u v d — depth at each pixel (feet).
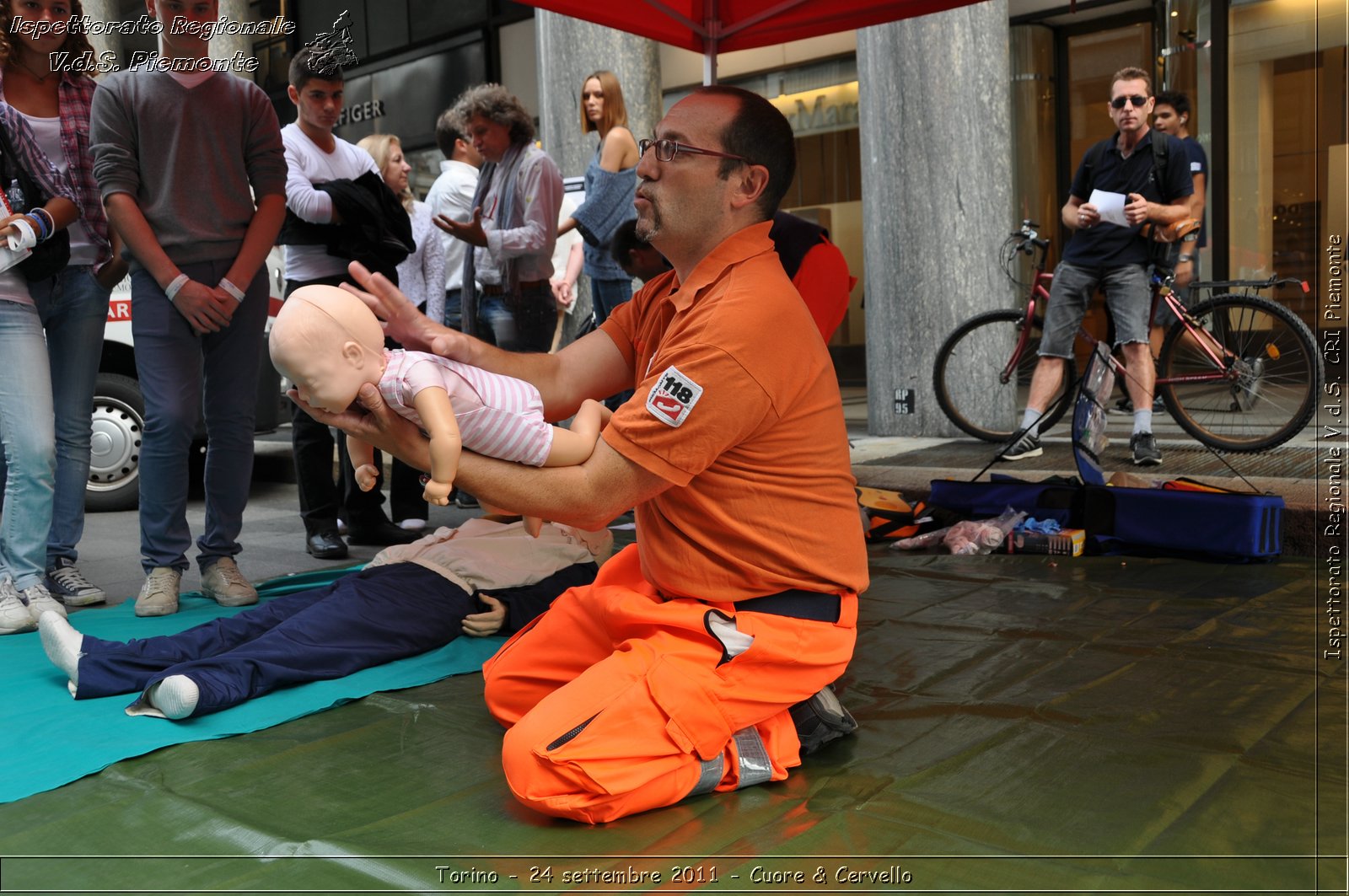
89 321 14.26
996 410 24.17
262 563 16.70
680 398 7.48
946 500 17.22
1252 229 29.30
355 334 7.38
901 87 24.68
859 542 8.54
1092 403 16.35
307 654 10.44
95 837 7.27
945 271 24.70
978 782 8.01
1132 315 19.62
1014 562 15.34
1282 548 15.37
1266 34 28.60
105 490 21.85
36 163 13.05
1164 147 19.66
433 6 39.91
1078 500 16.11
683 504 8.07
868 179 25.40
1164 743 8.66
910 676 10.53
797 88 34.35
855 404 32.99
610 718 7.40
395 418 7.55
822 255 12.28
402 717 9.64
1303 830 7.14
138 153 13.09
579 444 7.70
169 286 12.98
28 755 8.64
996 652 11.23
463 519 19.99
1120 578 14.19
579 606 8.95
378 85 42.22
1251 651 10.99
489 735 9.22
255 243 13.60
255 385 14.14
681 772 7.63
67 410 14.42
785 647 7.91
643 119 28.17
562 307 25.09
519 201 17.72
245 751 8.86
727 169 7.93
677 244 8.26
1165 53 29.94
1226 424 20.43
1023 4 30.81
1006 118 24.43
